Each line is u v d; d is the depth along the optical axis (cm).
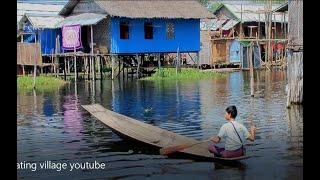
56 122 1667
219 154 1038
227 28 4838
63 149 1217
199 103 2181
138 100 2350
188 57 4756
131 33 3762
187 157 1077
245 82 3250
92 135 1401
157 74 3766
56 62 3606
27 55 3108
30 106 2138
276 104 2055
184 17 3894
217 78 3653
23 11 4441
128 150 1184
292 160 1055
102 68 4016
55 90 2894
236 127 1027
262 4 5322
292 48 1872
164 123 1639
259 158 1077
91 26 3534
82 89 2956
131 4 3791
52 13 4503
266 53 4488
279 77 3628
